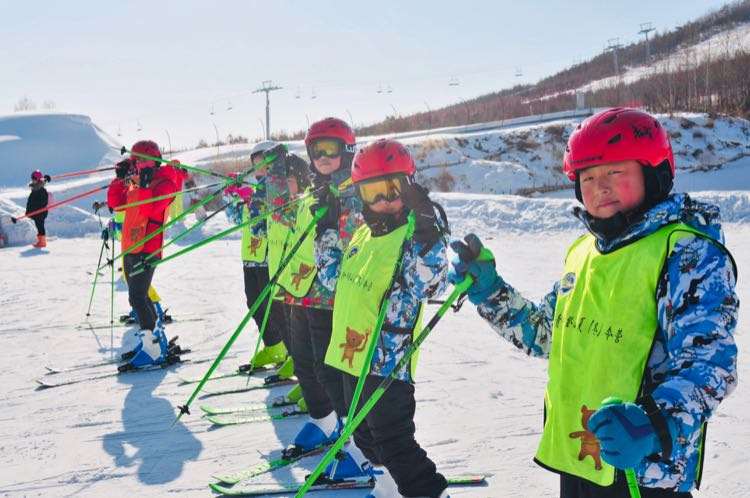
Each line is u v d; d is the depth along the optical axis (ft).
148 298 24.14
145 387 21.80
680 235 6.70
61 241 63.72
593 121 7.15
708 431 15.55
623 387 6.84
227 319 31.27
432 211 11.40
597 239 7.38
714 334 6.33
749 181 83.66
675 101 109.91
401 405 11.57
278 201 18.65
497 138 95.40
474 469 14.44
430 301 11.65
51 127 133.69
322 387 15.66
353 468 14.47
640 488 6.85
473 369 21.48
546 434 7.65
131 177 24.76
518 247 49.49
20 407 20.35
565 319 7.52
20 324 31.81
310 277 15.12
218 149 119.24
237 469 15.34
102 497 14.25
